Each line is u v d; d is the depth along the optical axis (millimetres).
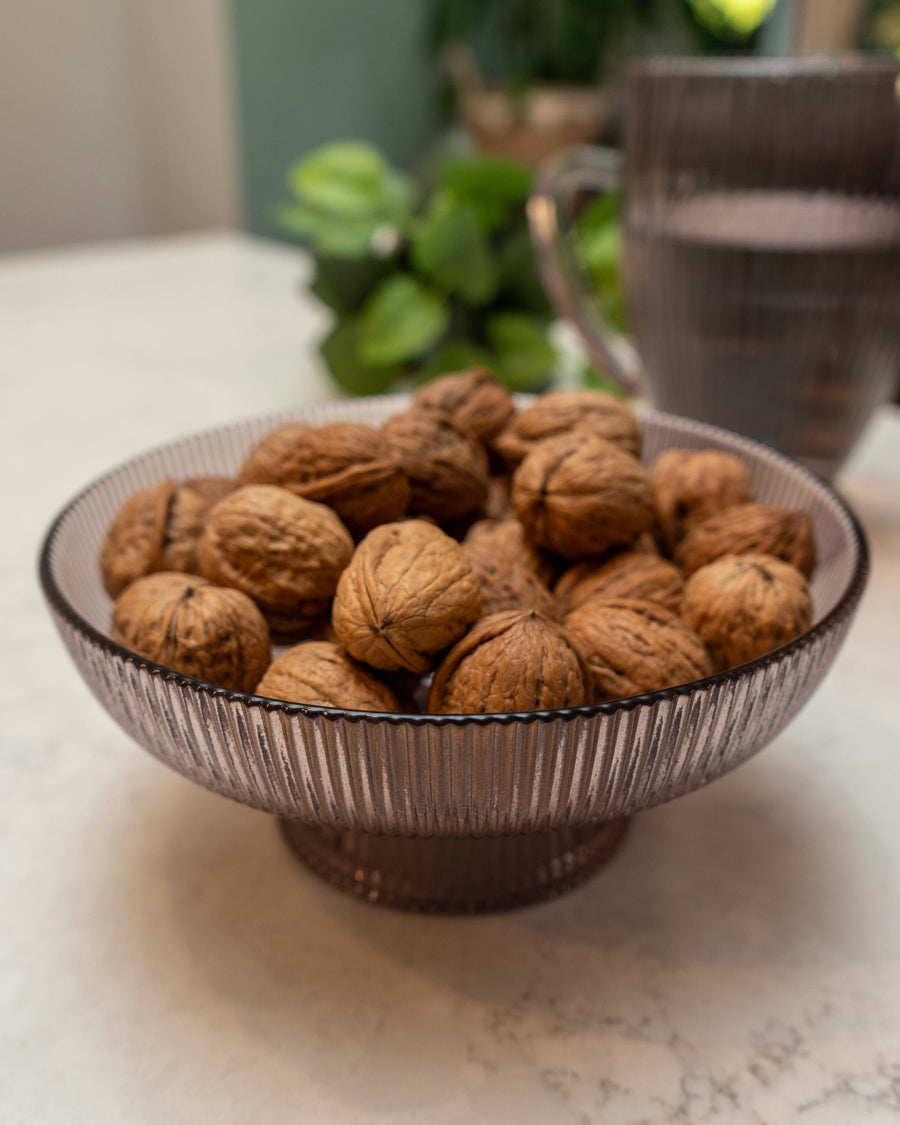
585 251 677
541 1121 233
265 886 296
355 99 1532
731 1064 245
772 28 840
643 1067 245
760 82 422
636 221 479
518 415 360
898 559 456
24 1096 240
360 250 607
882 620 415
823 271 434
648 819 319
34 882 299
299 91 1464
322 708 218
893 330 457
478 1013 258
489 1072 244
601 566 310
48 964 273
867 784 333
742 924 283
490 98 1463
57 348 747
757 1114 234
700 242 445
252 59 1397
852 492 517
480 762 220
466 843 282
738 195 442
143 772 342
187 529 320
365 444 302
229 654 268
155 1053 250
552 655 241
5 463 565
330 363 616
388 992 264
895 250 432
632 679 263
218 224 1496
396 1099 238
